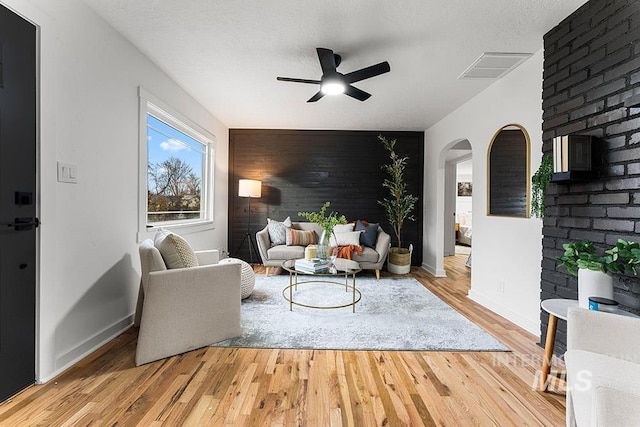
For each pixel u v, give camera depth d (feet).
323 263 9.92
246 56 8.73
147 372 5.91
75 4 6.25
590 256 5.40
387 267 16.21
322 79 8.53
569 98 6.66
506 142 9.41
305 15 6.79
